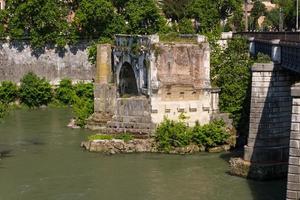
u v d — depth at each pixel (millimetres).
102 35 124062
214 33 90875
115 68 91812
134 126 77625
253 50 82500
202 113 77812
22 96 116250
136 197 55750
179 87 77312
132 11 125875
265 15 186500
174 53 77062
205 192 56406
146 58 78500
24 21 122062
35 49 122188
